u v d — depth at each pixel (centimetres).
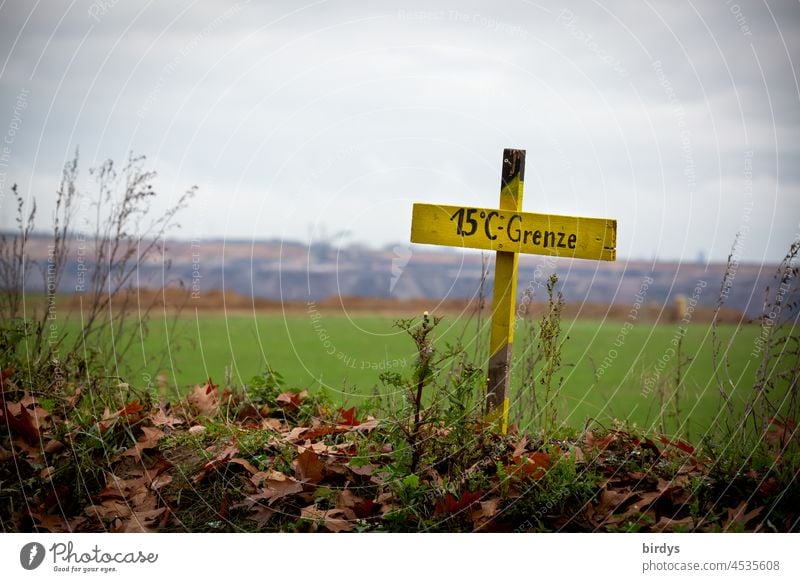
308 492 397
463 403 411
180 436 460
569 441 445
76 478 412
